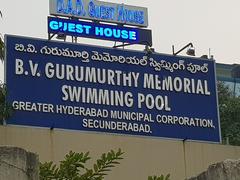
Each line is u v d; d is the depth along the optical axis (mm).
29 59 24422
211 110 25969
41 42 24828
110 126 24469
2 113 23141
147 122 24984
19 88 23906
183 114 25562
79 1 26500
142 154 23391
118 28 26797
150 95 25438
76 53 25125
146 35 26875
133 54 25875
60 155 22219
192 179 9086
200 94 26125
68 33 25844
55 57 24812
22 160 7605
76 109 24281
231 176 8617
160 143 23875
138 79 25562
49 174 8773
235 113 39844
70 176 8836
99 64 25297
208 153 24297
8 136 21891
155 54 26188
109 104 24797
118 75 25359
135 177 22953
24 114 23578
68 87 24516
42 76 24375
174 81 25984
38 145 22109
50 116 23875
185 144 24203
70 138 22547
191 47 26406
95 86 24906
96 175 9086
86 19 26516
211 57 26844
